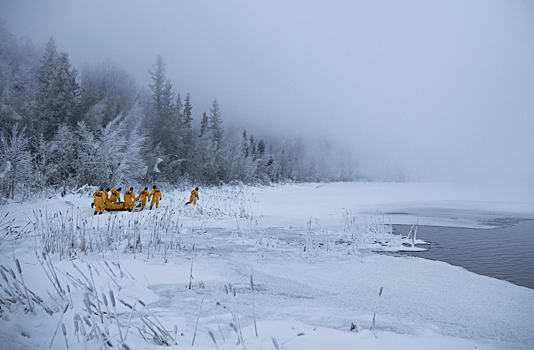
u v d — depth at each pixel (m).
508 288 5.38
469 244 9.62
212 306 4.36
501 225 13.72
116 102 41.75
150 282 5.40
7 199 16.39
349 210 19.72
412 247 9.09
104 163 25.20
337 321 3.89
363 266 6.96
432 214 17.70
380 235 10.80
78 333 3.11
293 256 7.84
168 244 8.99
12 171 18.58
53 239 7.23
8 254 6.55
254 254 8.06
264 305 4.47
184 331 3.47
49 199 17.53
